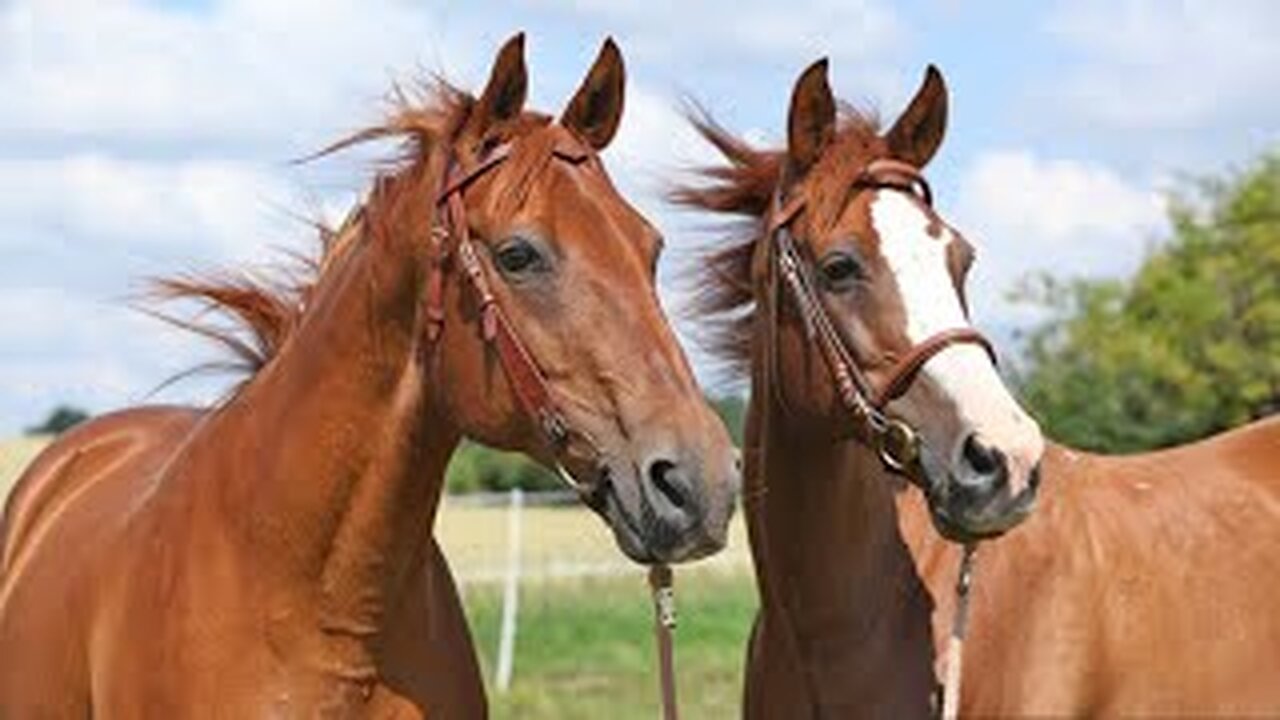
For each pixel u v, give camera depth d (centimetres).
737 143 680
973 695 623
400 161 580
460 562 2734
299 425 574
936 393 587
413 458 565
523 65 556
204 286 672
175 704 574
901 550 647
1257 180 3597
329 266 596
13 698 664
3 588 711
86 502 699
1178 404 3328
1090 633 623
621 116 562
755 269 660
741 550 2741
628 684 1694
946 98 638
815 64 634
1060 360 3359
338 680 569
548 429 529
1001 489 570
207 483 595
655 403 517
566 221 531
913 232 605
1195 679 622
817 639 642
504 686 1700
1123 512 648
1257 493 661
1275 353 3384
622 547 520
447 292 548
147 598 592
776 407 645
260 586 572
